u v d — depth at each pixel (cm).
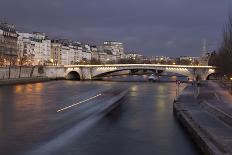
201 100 6525
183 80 19012
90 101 7156
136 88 11831
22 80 14462
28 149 2872
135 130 3769
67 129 3806
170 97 8206
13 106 6066
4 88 11262
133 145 3055
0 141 3148
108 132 3650
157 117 4762
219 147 2458
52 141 3189
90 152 2803
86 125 4081
